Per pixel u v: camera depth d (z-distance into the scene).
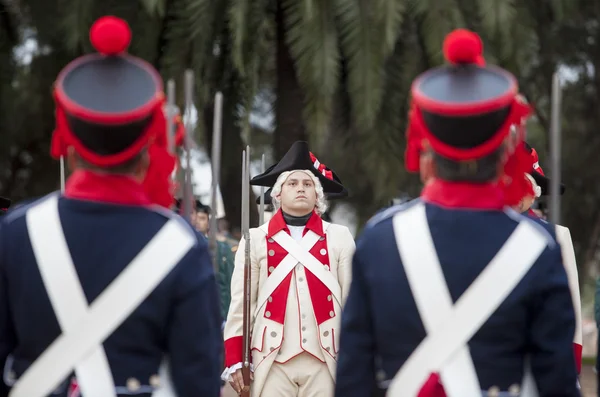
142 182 6.89
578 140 36.91
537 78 32.66
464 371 6.68
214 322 6.73
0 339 6.69
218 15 25.44
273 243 12.21
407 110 26.22
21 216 6.70
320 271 12.07
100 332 6.50
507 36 24.23
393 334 6.88
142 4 25.33
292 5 25.39
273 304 12.01
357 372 7.05
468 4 25.16
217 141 9.00
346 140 29.53
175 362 6.64
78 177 6.72
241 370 11.84
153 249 6.59
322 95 24.12
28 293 6.56
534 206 13.04
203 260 6.73
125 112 6.46
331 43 24.02
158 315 6.56
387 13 23.38
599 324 12.05
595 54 34.69
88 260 6.55
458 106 6.59
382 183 26.14
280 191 12.48
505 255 6.71
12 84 30.62
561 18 27.28
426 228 6.85
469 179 6.84
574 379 6.74
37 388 6.54
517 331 6.73
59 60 28.70
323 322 11.98
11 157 33.28
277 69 27.33
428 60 26.19
